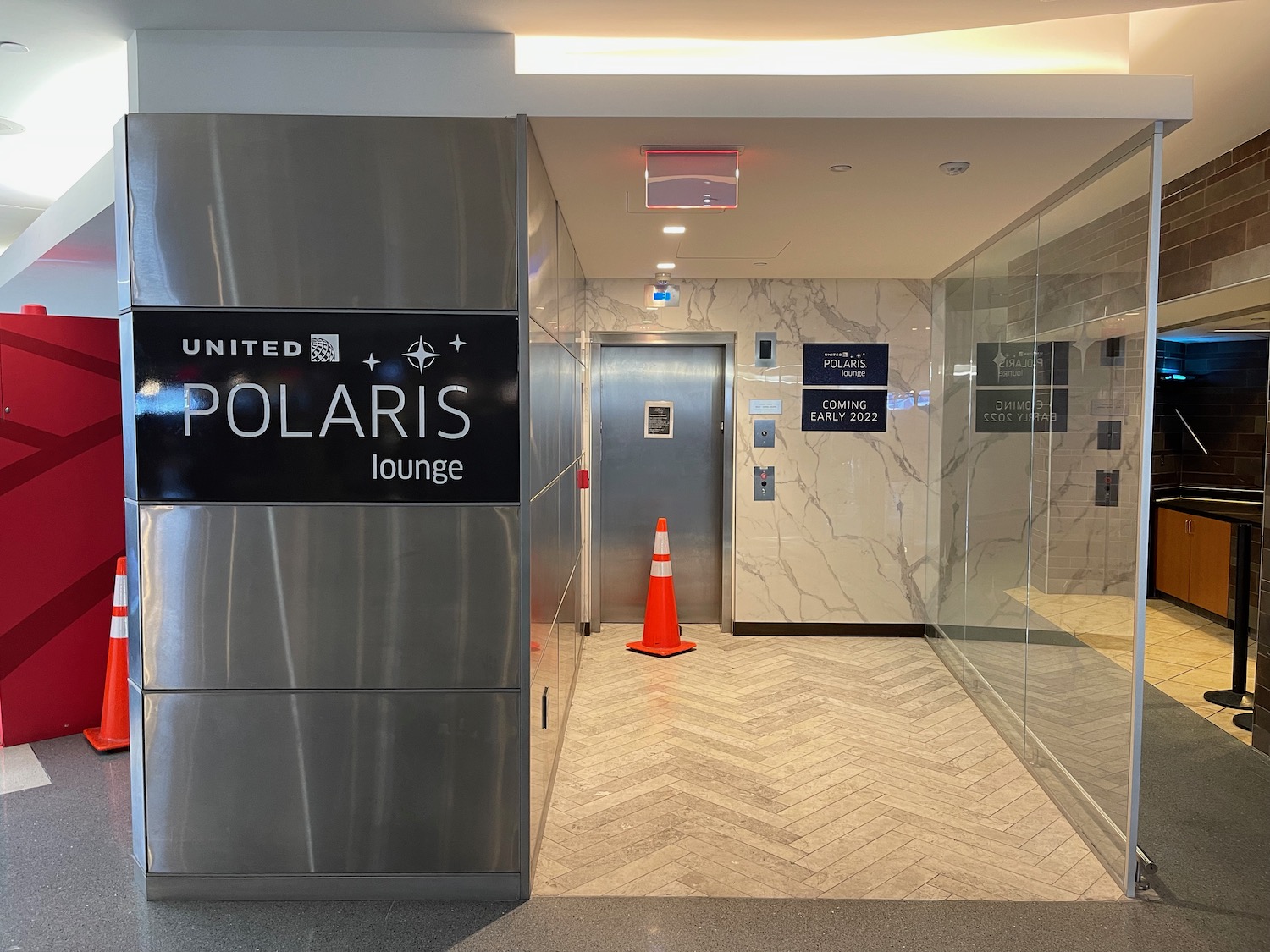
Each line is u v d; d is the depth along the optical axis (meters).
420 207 2.74
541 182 3.11
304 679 2.81
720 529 6.35
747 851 3.14
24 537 4.16
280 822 2.84
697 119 2.77
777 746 4.16
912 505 6.08
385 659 2.82
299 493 2.78
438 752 2.84
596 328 6.12
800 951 2.54
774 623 6.16
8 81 3.37
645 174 3.30
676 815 3.43
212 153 2.71
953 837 3.26
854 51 3.08
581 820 3.39
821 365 6.04
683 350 6.24
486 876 2.85
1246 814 3.50
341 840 2.85
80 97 3.56
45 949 2.57
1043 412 3.79
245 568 2.79
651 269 5.55
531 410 2.83
